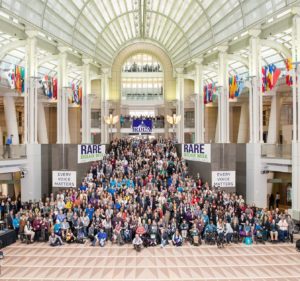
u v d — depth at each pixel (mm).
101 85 48125
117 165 29297
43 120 40094
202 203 20875
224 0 28781
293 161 21562
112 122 46938
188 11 36875
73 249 17359
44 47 28875
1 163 22719
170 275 14125
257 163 25578
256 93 26203
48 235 18688
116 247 17703
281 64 33281
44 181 26453
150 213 18953
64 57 31500
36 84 26266
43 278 13750
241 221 18922
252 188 25797
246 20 26672
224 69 31641
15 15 22797
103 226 18406
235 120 48312
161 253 16812
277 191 33781
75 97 34875
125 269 14750
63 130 31469
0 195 32594
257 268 14906
